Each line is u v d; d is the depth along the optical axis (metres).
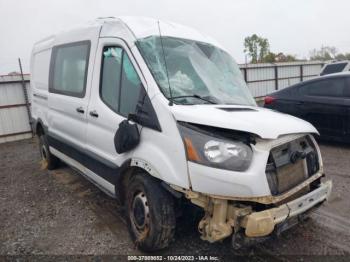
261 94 20.89
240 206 2.68
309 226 3.77
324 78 7.36
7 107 11.19
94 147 4.05
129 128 3.17
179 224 3.74
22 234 3.85
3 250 3.49
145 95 3.16
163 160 2.91
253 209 2.73
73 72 4.60
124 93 3.47
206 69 3.66
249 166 2.62
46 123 5.76
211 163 2.64
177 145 2.81
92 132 4.01
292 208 2.76
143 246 3.23
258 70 20.52
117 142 3.29
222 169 2.61
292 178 2.94
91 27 4.25
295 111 7.67
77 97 4.39
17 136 11.45
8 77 11.08
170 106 2.96
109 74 3.75
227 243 3.42
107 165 3.71
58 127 5.16
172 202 3.09
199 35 4.11
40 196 5.05
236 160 2.62
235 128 2.64
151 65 3.26
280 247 3.35
